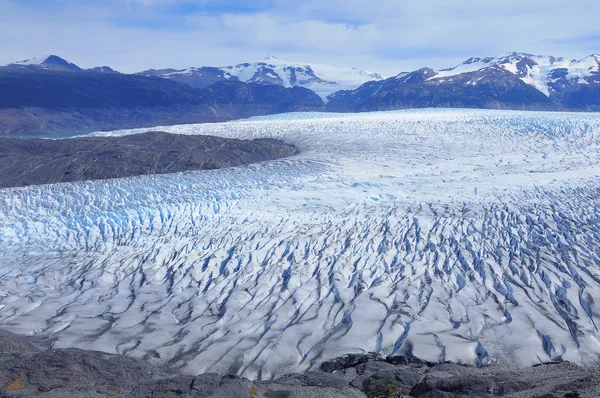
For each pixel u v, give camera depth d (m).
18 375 9.49
